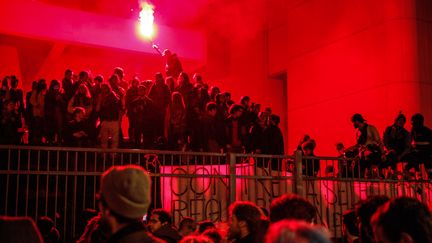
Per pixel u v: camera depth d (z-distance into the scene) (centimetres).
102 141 1041
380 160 991
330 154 1709
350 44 1673
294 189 856
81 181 963
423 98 1502
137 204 289
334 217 898
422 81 1512
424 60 1528
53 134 1054
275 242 159
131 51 1994
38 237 299
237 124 1138
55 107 1052
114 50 1991
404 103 1491
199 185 880
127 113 1103
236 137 1131
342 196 941
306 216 338
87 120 1045
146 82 1234
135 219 292
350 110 1648
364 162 992
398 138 1043
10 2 1805
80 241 546
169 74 1347
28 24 1820
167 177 847
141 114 1083
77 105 1049
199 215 866
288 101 1927
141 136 1132
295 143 1877
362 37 1634
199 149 1087
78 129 1009
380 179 924
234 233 417
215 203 875
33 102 1068
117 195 288
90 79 1221
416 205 263
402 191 928
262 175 855
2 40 1930
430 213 264
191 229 730
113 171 295
